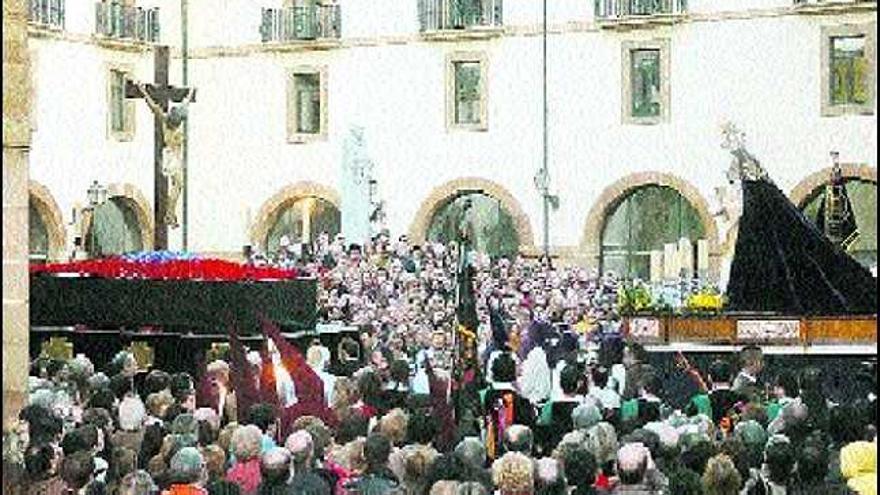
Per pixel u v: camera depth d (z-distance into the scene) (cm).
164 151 4069
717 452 1418
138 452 1556
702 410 1964
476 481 1323
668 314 2872
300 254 5078
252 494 1361
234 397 1823
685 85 5197
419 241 5578
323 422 1598
